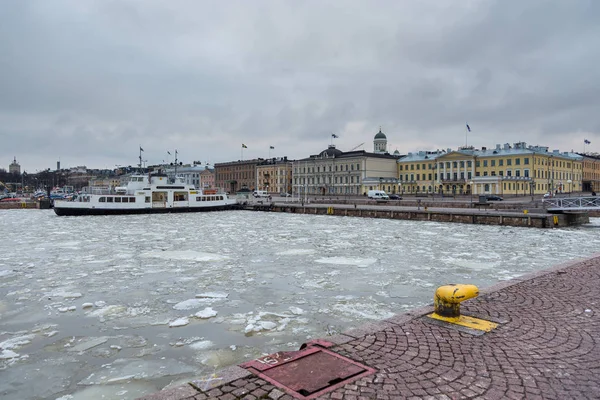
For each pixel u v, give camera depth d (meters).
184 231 37.81
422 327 7.96
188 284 16.02
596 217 51.09
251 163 148.38
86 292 14.85
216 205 74.94
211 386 5.66
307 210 68.94
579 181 115.06
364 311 12.25
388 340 7.28
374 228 40.91
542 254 23.22
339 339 7.38
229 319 11.60
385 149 141.12
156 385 7.71
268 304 13.14
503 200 74.38
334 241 29.66
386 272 18.19
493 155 100.62
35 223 48.91
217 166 162.12
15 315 12.21
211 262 20.84
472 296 8.58
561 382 5.65
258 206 77.69
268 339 10.00
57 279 16.98
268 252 24.23
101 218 57.22
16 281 16.66
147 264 20.34
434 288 15.17
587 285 11.29
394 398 5.25
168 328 10.93
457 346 6.97
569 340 7.20
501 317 8.52
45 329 10.98
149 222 49.91
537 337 7.36
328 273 18.00
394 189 115.75
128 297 14.15
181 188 71.00
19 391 7.55
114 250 25.23
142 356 9.09
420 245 27.34
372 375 5.91
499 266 19.53
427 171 115.06
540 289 10.86
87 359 8.97
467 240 30.28
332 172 127.75
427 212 51.06
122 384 7.78
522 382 5.66
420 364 6.27
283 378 5.86
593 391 5.40
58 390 7.58
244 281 16.50
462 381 5.70
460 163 106.25
